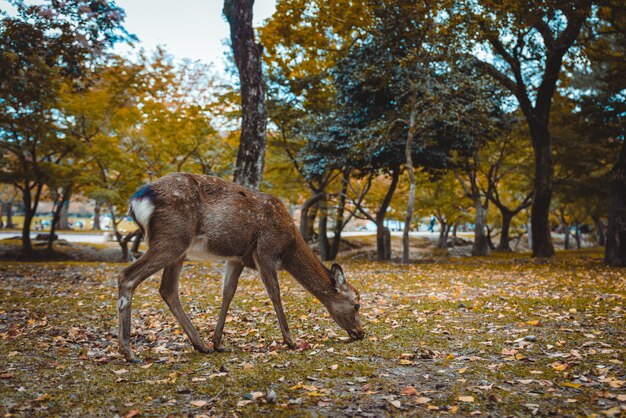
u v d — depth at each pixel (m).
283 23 17.16
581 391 3.45
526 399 3.31
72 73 11.88
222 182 4.69
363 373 3.96
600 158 23.75
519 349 4.64
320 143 18.09
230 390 3.57
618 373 3.82
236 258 4.70
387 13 15.48
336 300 5.07
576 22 15.30
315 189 21.36
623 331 5.32
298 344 4.95
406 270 13.75
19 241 25.48
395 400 3.32
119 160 20.31
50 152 21.61
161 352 4.73
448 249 28.75
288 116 19.53
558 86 22.44
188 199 4.38
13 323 6.11
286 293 8.71
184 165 21.31
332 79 18.50
